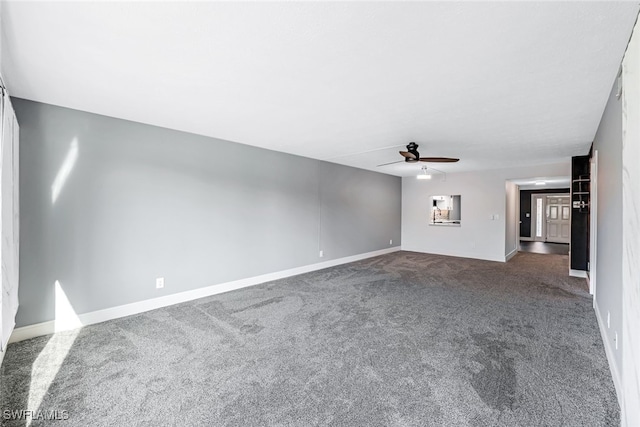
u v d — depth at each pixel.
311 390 1.96
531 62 1.90
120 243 3.23
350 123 3.28
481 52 1.79
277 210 4.89
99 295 3.08
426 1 1.34
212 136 3.95
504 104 2.65
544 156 5.06
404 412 1.75
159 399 1.86
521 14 1.43
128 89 2.41
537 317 3.21
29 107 2.66
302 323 3.06
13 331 2.60
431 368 2.21
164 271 3.57
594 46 1.69
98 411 1.75
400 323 3.06
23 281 2.65
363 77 2.15
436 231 7.57
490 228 6.72
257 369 2.20
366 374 2.14
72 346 2.54
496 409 1.77
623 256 1.73
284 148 4.64
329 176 5.88
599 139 3.15
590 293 4.10
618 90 1.96
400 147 4.48
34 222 2.70
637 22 1.42
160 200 3.54
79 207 2.95
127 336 2.74
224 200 4.17
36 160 2.71
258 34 1.63
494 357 2.36
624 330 1.67
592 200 3.96
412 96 2.49
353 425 1.65
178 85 2.33
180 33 1.62
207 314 3.31
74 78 2.21
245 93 2.47
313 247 5.57
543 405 1.80
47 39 1.68
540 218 10.57
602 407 1.78
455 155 5.01
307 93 2.46
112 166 3.16
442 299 3.85
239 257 4.36
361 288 4.37
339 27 1.55
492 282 4.72
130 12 1.44
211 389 1.96
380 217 7.36
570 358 2.34
